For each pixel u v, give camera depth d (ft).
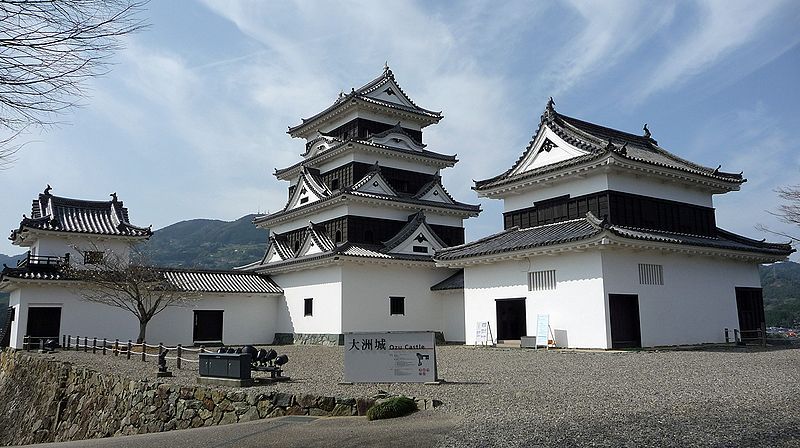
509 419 31.78
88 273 98.68
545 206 97.04
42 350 89.15
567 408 34.27
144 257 112.06
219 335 115.85
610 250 79.66
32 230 101.96
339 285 108.37
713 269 94.38
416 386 45.75
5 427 79.71
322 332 111.14
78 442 38.09
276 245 132.26
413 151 132.67
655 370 53.57
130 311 104.58
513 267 91.76
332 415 39.17
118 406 55.16
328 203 120.16
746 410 32.45
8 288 105.19
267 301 124.26
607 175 87.04
